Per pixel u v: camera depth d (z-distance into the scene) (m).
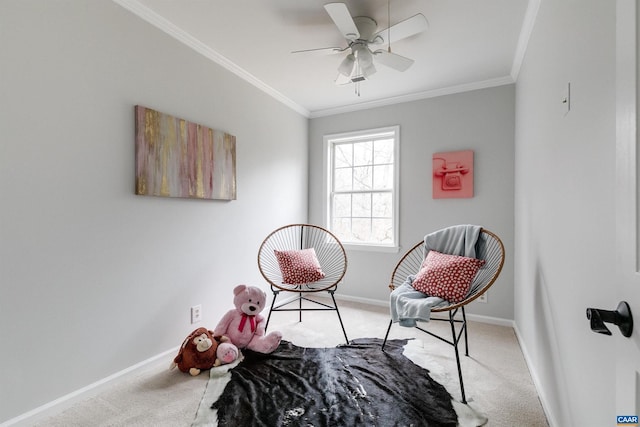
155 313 2.07
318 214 3.86
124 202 1.88
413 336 2.55
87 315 1.70
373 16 2.04
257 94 3.03
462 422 1.49
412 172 3.30
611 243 0.89
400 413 1.55
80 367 1.67
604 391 0.93
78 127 1.66
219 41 2.34
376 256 3.48
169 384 1.83
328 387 1.78
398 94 3.31
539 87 1.81
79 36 1.66
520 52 2.37
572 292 1.22
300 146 3.74
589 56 1.06
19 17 1.44
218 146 2.53
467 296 2.00
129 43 1.91
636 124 0.58
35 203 1.50
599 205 0.98
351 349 2.28
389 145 3.57
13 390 1.43
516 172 2.74
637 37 0.58
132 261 1.93
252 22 2.10
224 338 2.17
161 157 2.06
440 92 3.15
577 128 1.17
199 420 1.51
